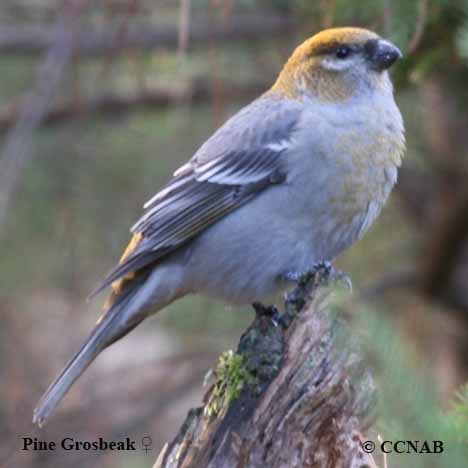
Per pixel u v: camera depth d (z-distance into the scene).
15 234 12.85
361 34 8.48
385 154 8.16
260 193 8.14
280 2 12.01
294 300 6.46
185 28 8.38
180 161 13.01
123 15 11.41
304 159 7.97
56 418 12.95
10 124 12.83
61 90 12.40
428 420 3.79
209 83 12.38
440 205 13.05
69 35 11.12
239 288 8.27
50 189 12.77
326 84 8.45
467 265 13.30
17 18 13.22
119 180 13.00
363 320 3.96
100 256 13.03
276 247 8.08
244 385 5.78
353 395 5.50
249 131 8.31
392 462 4.03
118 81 12.89
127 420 13.25
